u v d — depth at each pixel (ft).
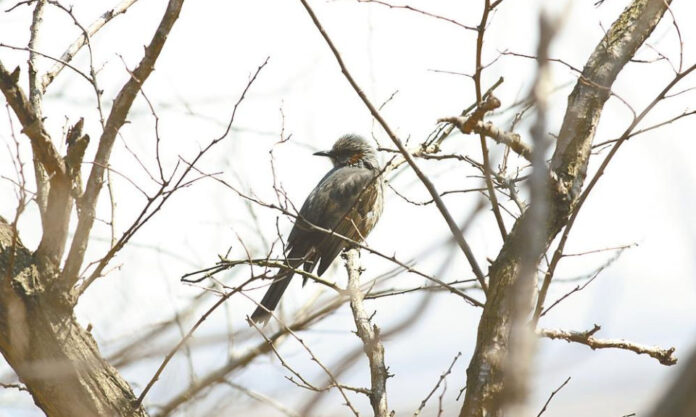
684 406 10.73
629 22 27.17
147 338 26.32
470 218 18.52
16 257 27.27
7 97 26.14
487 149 25.52
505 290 24.39
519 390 14.21
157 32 27.63
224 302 28.27
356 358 22.45
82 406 26.40
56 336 26.73
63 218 27.48
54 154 26.86
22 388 27.84
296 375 26.35
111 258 27.68
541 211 14.34
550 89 13.80
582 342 27.84
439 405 24.13
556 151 26.37
